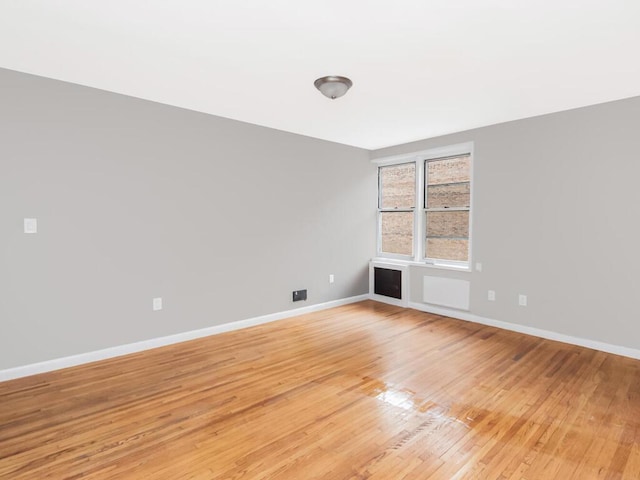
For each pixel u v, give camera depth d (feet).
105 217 10.76
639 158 10.71
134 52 8.12
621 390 8.87
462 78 9.41
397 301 17.66
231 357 11.02
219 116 13.06
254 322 14.38
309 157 15.98
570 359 10.84
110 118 10.73
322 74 9.21
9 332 9.36
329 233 16.96
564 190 12.19
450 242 16.03
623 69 8.82
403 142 16.93
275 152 14.76
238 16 6.59
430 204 16.78
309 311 16.33
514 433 7.09
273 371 10.00
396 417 7.65
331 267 17.15
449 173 16.03
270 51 7.98
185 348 11.80
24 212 9.48
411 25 6.86
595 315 11.67
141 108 11.30
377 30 7.05
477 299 14.64
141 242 11.47
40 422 7.41
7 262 9.29
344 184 17.47
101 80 9.84
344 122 13.69
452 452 6.50
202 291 12.90
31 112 9.48
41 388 8.92
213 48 7.88
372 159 18.56
